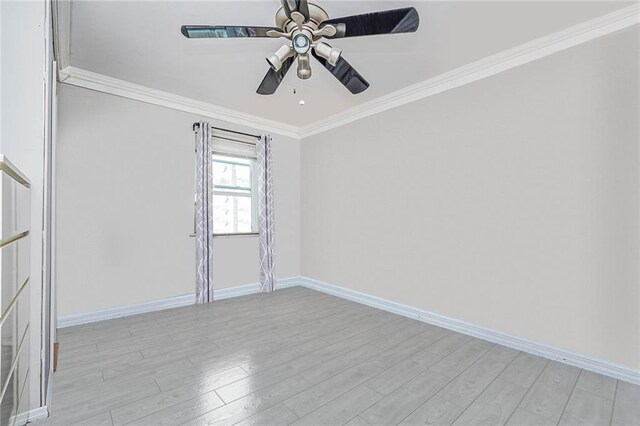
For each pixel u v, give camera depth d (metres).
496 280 2.52
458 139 2.77
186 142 3.49
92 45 2.37
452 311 2.80
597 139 2.04
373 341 2.54
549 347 2.23
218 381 1.90
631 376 1.90
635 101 1.91
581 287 2.10
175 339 2.53
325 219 4.16
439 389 1.84
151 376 1.95
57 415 1.56
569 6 1.92
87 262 2.88
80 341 2.46
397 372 2.04
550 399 1.75
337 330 2.77
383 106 3.40
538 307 2.29
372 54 2.49
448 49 2.42
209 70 2.79
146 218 3.21
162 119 3.33
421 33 2.21
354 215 3.75
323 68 2.72
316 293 4.09
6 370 1.02
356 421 1.55
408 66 2.68
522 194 2.37
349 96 3.34
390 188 3.35
